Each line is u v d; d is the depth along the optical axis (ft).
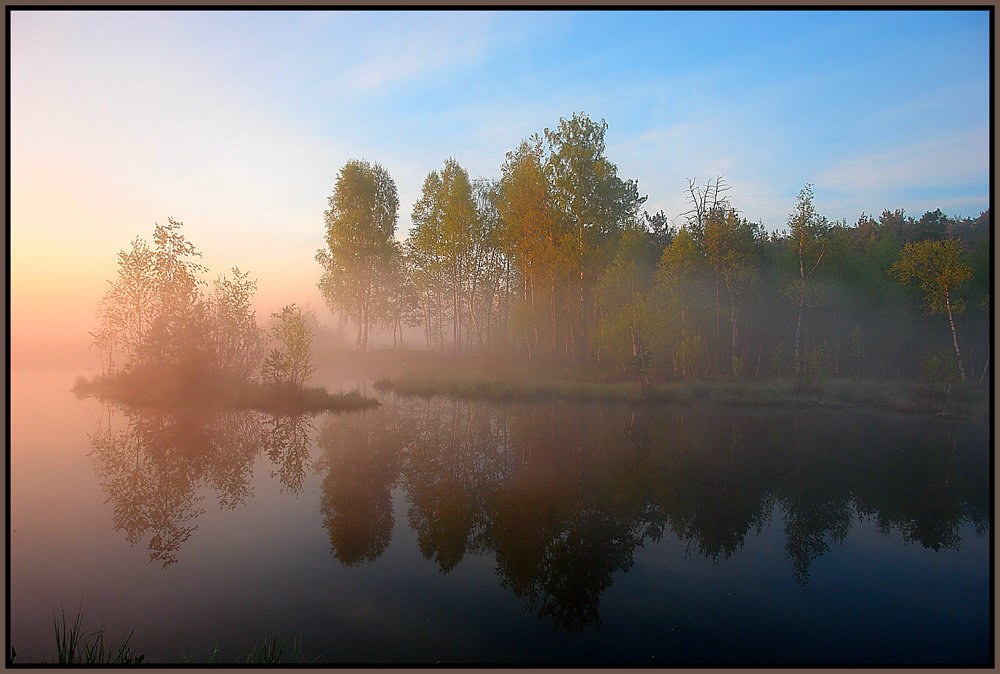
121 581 20.45
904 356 95.71
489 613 18.58
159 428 49.21
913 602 19.79
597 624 18.03
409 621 17.94
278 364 63.46
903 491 32.89
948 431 52.03
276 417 55.98
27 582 20.31
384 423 53.98
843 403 68.74
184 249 67.36
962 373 69.10
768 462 39.60
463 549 24.04
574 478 35.17
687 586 20.90
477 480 34.47
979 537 25.99
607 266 96.43
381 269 126.31
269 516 27.61
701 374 90.38
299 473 35.35
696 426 54.39
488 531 26.16
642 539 25.44
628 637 17.26
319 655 15.74
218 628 17.22
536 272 101.40
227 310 69.72
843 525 27.37
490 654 16.03
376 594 19.81
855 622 18.34
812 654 16.35
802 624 18.16
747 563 23.03
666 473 36.40
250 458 39.04
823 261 88.17
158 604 18.72
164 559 22.47
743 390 74.02
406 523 26.96
